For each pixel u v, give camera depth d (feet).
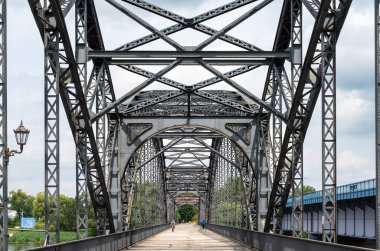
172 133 178.81
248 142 138.10
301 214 98.58
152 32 102.53
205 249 117.08
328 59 81.35
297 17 99.76
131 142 137.49
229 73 118.32
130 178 153.69
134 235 140.56
